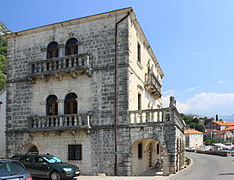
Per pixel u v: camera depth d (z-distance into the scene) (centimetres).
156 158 2959
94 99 2061
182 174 1925
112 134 1975
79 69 2062
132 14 2088
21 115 2286
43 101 2223
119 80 2011
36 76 2220
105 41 2098
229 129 13750
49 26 2281
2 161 1110
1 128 2638
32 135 2191
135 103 2217
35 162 1692
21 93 2319
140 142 2248
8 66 2409
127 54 2019
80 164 2019
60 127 2052
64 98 2166
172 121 1839
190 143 10944
